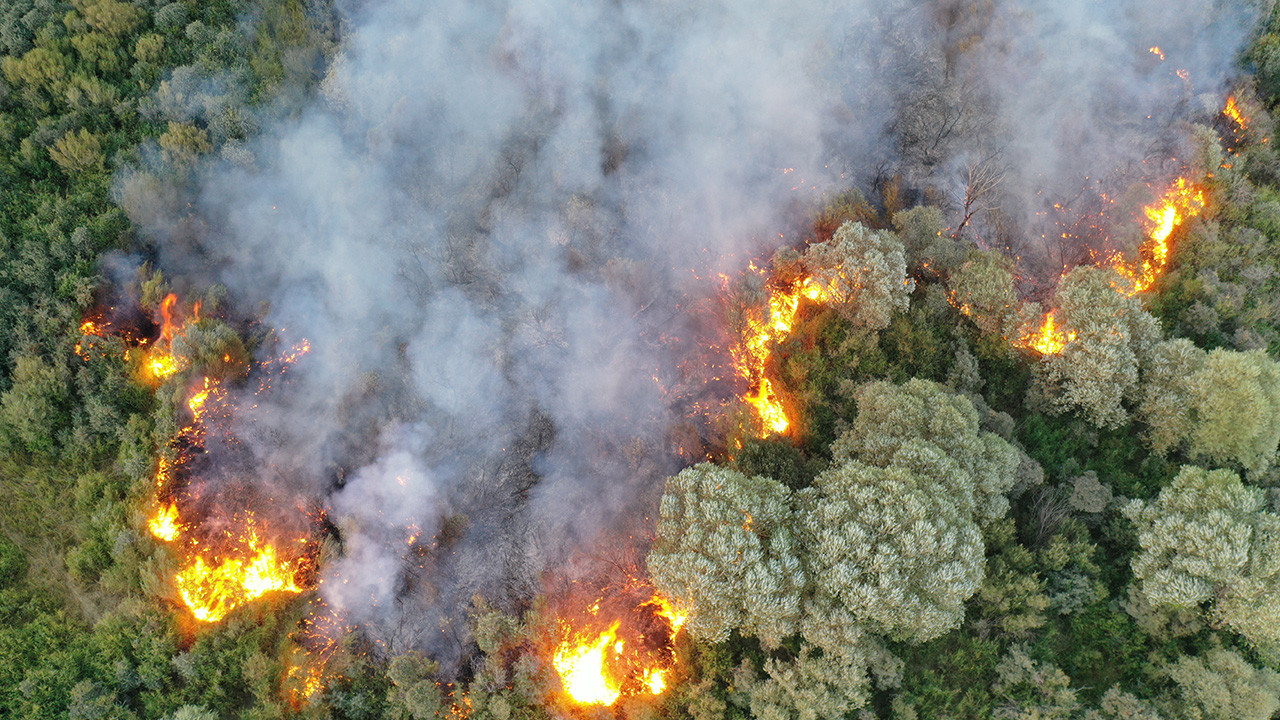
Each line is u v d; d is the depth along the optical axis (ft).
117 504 135.85
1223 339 146.92
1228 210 160.35
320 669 126.41
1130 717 114.42
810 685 109.40
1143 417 136.05
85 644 126.11
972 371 137.18
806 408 134.00
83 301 148.56
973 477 116.16
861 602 104.53
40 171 163.94
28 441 139.74
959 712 117.80
